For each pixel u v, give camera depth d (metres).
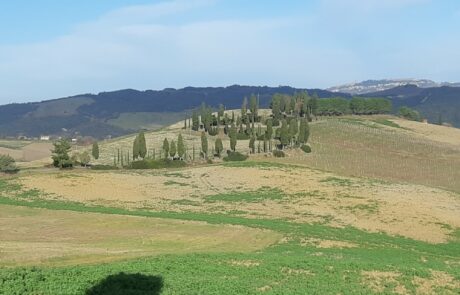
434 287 33.72
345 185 84.50
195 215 65.88
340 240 55.25
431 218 65.75
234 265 38.03
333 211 69.25
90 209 68.69
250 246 50.69
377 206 71.06
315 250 49.06
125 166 115.44
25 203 71.81
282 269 37.12
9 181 85.31
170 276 34.53
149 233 55.88
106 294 29.98
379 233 59.94
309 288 32.44
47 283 31.61
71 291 30.11
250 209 70.69
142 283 32.44
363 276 35.53
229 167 98.81
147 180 89.19
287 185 84.38
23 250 45.34
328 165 122.94
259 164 101.50
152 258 40.81
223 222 61.41
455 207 71.94
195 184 86.56
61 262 41.34
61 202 73.38
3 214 65.00
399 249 52.81
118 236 54.34
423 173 120.25
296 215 67.38
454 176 118.12
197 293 30.27
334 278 34.97
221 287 31.59
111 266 37.44
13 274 33.47
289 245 51.25
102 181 86.75
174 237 54.12
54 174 91.25
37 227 58.06
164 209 70.50
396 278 35.12
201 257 41.00
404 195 78.19
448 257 50.19
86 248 47.72
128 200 75.81
